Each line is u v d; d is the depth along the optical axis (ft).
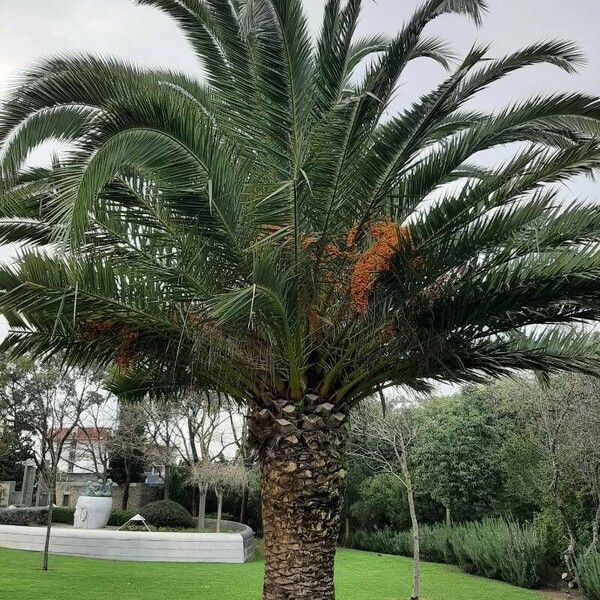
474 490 63.00
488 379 22.18
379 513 78.84
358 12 16.51
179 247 17.07
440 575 49.21
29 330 21.27
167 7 19.57
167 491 86.84
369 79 17.57
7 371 71.56
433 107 16.97
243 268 16.97
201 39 19.48
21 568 39.34
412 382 23.13
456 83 15.90
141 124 13.48
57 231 12.66
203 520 67.97
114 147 12.88
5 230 20.52
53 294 17.08
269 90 15.98
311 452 18.45
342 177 17.31
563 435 43.04
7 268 17.69
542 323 19.88
